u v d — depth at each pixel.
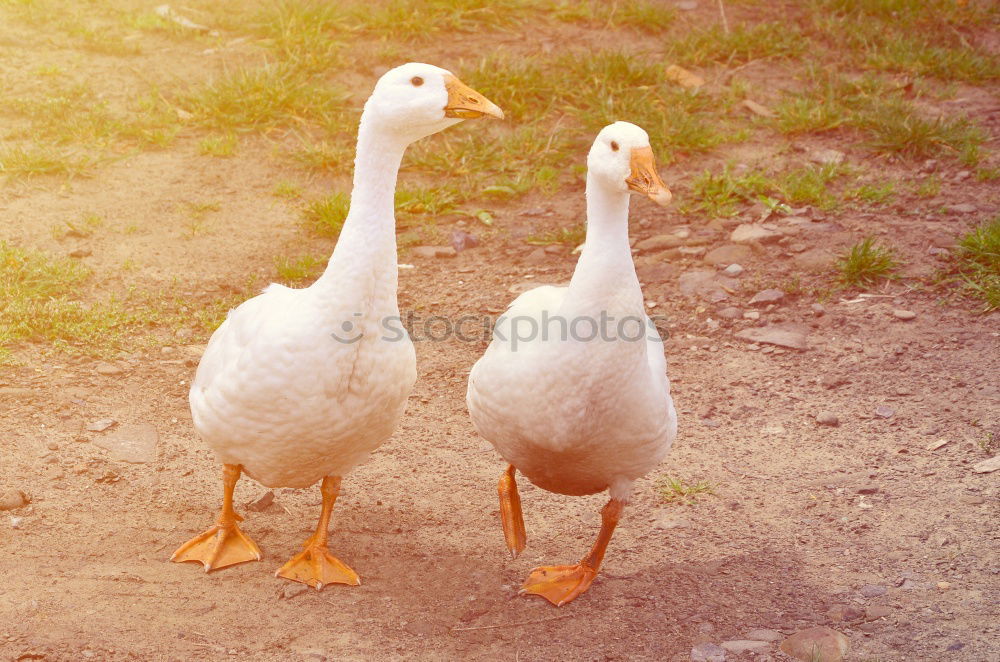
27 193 7.72
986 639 3.93
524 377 3.98
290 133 8.94
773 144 9.11
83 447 5.14
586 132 9.17
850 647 3.92
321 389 3.90
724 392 6.07
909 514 4.88
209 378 4.18
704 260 7.46
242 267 7.20
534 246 7.74
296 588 4.20
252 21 10.30
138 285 6.83
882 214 7.95
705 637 4.03
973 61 10.27
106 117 8.68
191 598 4.09
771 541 4.75
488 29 10.63
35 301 6.38
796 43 10.59
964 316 6.68
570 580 4.34
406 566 4.49
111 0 10.57
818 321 6.72
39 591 4.00
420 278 7.32
